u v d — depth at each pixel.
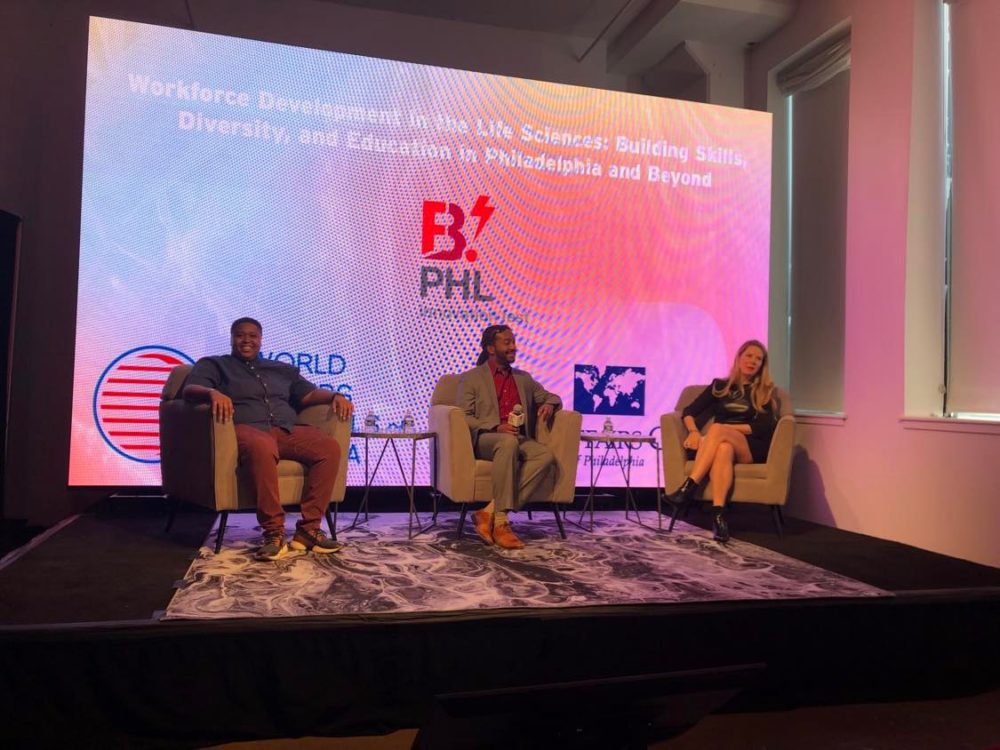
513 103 4.51
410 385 4.35
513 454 3.37
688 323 4.71
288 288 4.20
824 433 4.41
